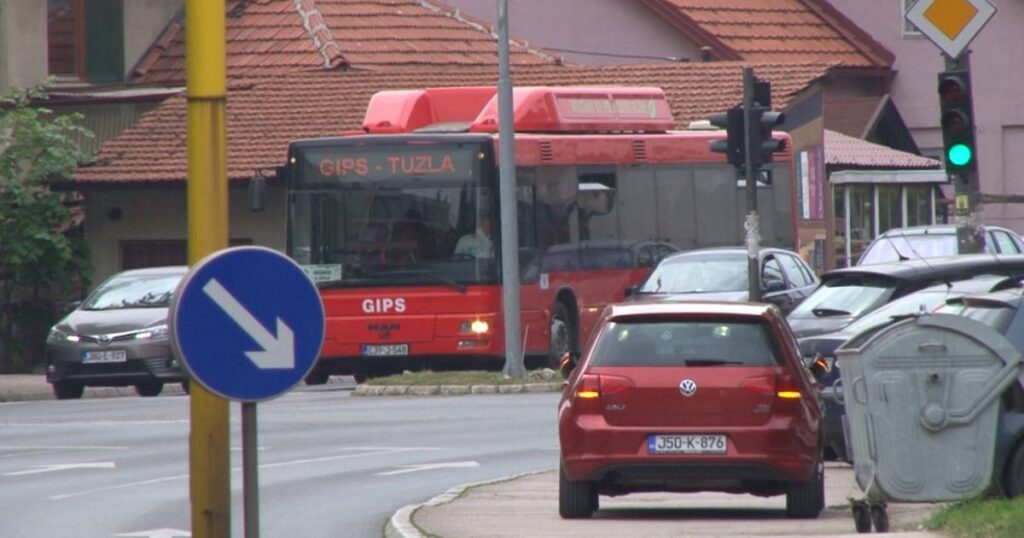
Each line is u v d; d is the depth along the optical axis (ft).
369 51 581.94
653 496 220.02
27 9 552.82
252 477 107.96
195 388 111.65
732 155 297.74
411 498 214.07
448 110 400.67
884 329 165.99
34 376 481.46
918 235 440.86
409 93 398.42
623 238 404.36
